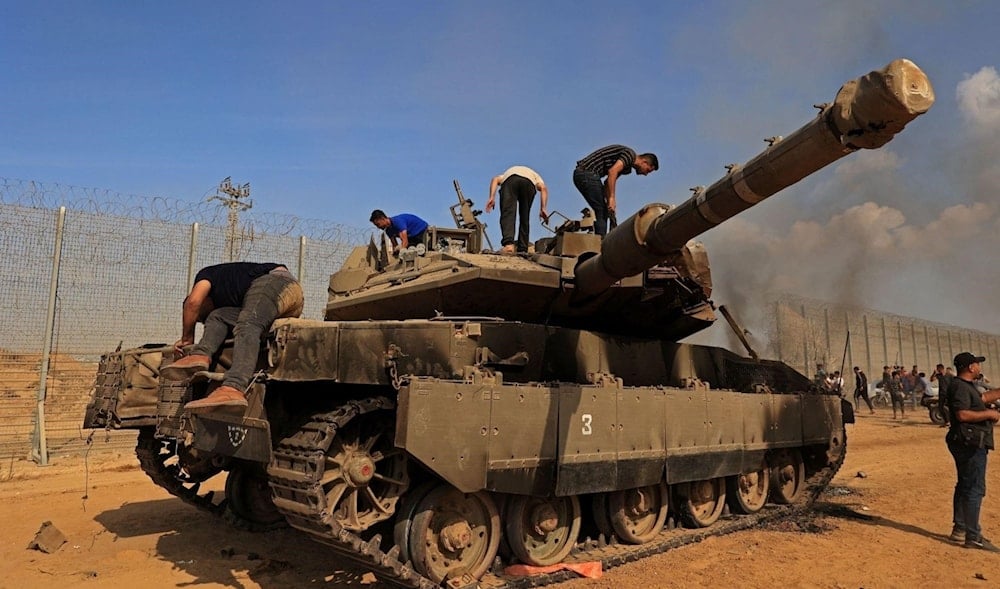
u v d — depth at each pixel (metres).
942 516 10.27
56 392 15.03
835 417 11.59
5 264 14.20
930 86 4.08
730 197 5.29
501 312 8.20
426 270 8.59
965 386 8.70
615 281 7.32
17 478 12.57
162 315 15.88
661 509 8.47
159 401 8.41
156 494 11.36
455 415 5.97
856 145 4.46
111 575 7.04
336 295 10.40
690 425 8.52
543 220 10.52
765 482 10.22
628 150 9.40
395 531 6.20
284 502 5.79
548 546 7.27
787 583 6.88
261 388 6.12
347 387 6.85
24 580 6.85
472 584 6.18
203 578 6.97
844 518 10.10
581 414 7.14
